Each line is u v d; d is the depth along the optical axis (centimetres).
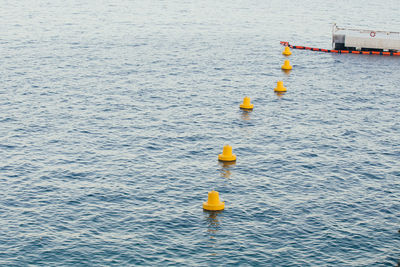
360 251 2973
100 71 6731
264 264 2823
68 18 10594
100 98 5644
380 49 8231
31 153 4194
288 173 3956
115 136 4600
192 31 9519
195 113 5259
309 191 3675
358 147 4506
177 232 3111
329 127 4969
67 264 2778
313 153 4347
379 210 3438
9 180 3706
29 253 2861
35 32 9044
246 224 3219
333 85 6397
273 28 10150
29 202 3406
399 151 4450
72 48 7938
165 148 4369
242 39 8944
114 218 3244
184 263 2811
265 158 4219
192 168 4003
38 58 7281
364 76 6838
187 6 12850
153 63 7194
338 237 3103
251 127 4916
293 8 13150
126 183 3719
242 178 3853
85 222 3188
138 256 2861
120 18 10756
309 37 9356
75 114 5131
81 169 3928
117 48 8025
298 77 6738
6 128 4712
